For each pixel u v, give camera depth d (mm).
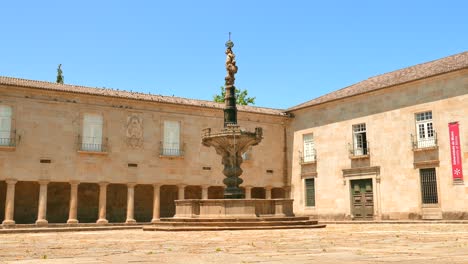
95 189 33219
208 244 11727
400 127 30828
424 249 9688
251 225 19766
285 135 38938
